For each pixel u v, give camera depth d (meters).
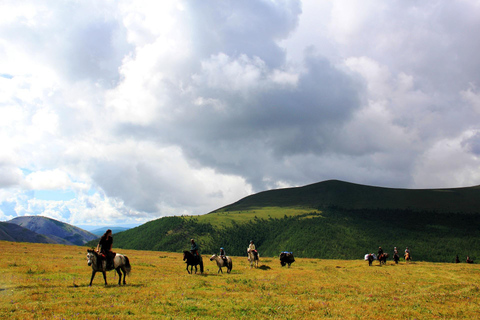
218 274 28.22
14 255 35.22
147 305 14.77
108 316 12.62
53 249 49.44
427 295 21.50
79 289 17.62
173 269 30.48
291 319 13.94
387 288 24.64
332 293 21.17
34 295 15.59
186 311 14.32
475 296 21.67
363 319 14.40
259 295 18.75
